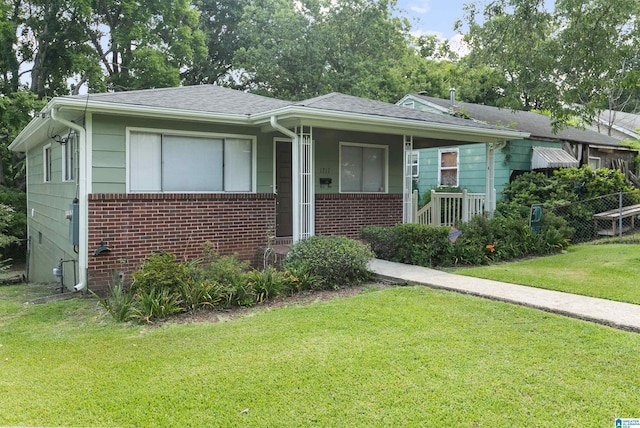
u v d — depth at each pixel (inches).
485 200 457.7
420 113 412.2
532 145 574.9
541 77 447.2
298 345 181.3
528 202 516.4
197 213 339.9
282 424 125.0
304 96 912.3
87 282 300.0
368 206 433.4
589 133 701.9
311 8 947.3
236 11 1061.1
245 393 142.2
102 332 208.2
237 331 201.8
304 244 302.4
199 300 241.1
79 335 204.8
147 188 324.8
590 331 188.9
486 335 187.5
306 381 149.3
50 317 241.1
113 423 126.7
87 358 173.9
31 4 722.8
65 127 354.9
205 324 216.2
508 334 188.1
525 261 359.6
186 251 335.3
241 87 1093.1
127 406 135.5
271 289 259.9
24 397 142.1
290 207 400.2
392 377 150.7
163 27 853.8
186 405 135.6
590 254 371.9
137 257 315.9
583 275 294.4
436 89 1066.1
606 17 411.5
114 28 837.2
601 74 439.8
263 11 936.9
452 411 130.0
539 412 128.4
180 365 164.7
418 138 445.4
